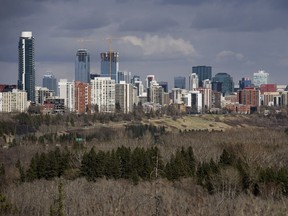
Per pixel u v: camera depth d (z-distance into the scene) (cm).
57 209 4269
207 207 8775
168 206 8369
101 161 12900
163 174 12588
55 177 12938
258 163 13538
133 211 8050
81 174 12988
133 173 12606
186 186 11556
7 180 12681
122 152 13275
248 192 10219
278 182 10462
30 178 12850
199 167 12788
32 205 7512
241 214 8431
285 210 8694
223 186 10331
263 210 8706
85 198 8725
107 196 9169
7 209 6125
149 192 10031
